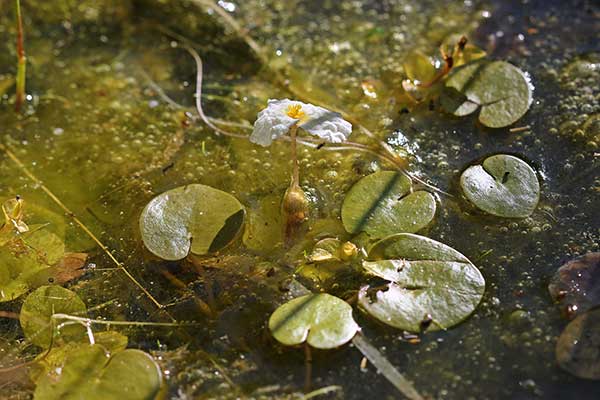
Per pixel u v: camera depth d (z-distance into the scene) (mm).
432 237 576
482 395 537
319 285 564
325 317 548
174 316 562
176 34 669
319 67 648
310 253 571
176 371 547
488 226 577
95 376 539
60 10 681
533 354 544
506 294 560
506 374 541
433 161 600
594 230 574
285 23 672
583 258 562
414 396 537
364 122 619
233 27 667
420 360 545
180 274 571
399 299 553
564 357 542
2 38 671
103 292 570
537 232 575
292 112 559
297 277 566
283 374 544
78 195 603
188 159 613
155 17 676
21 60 625
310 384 542
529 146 602
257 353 550
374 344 548
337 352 547
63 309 562
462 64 625
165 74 654
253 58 655
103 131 630
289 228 578
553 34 650
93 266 578
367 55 652
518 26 657
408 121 616
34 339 556
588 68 629
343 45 658
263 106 632
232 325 557
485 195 578
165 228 572
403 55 650
